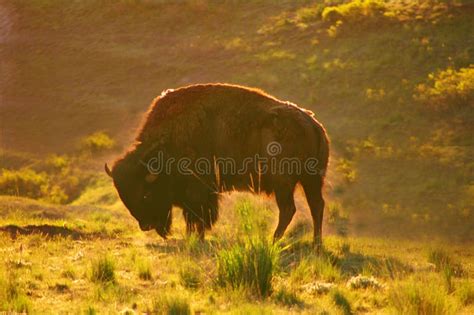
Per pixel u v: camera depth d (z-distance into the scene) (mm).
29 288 32094
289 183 42875
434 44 143375
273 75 148250
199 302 30469
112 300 30281
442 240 64500
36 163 138875
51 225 49531
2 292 30109
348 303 30594
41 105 164500
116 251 41438
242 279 32312
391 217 76938
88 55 182625
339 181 94250
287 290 32375
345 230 69125
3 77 180000
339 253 42938
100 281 32812
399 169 96875
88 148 139875
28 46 193500
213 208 46000
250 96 44906
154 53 176125
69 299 30625
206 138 45094
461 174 91938
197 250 39875
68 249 41969
